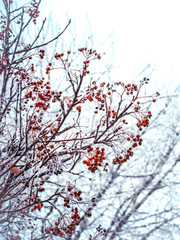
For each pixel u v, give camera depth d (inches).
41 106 111.7
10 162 112.6
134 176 276.5
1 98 133.0
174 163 289.7
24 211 118.0
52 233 107.8
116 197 265.4
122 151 113.1
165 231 258.1
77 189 105.0
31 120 109.7
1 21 157.5
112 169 268.4
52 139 120.7
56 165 108.0
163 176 282.7
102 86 117.4
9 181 111.9
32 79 120.3
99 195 259.8
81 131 120.0
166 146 300.4
